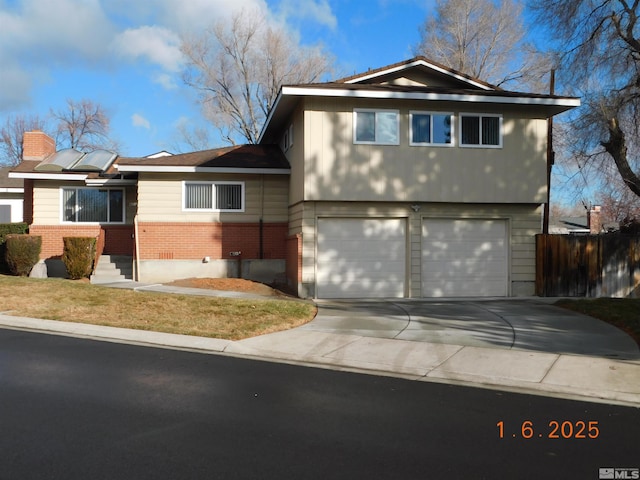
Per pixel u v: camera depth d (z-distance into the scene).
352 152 15.15
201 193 17.53
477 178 15.64
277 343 9.06
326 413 5.66
